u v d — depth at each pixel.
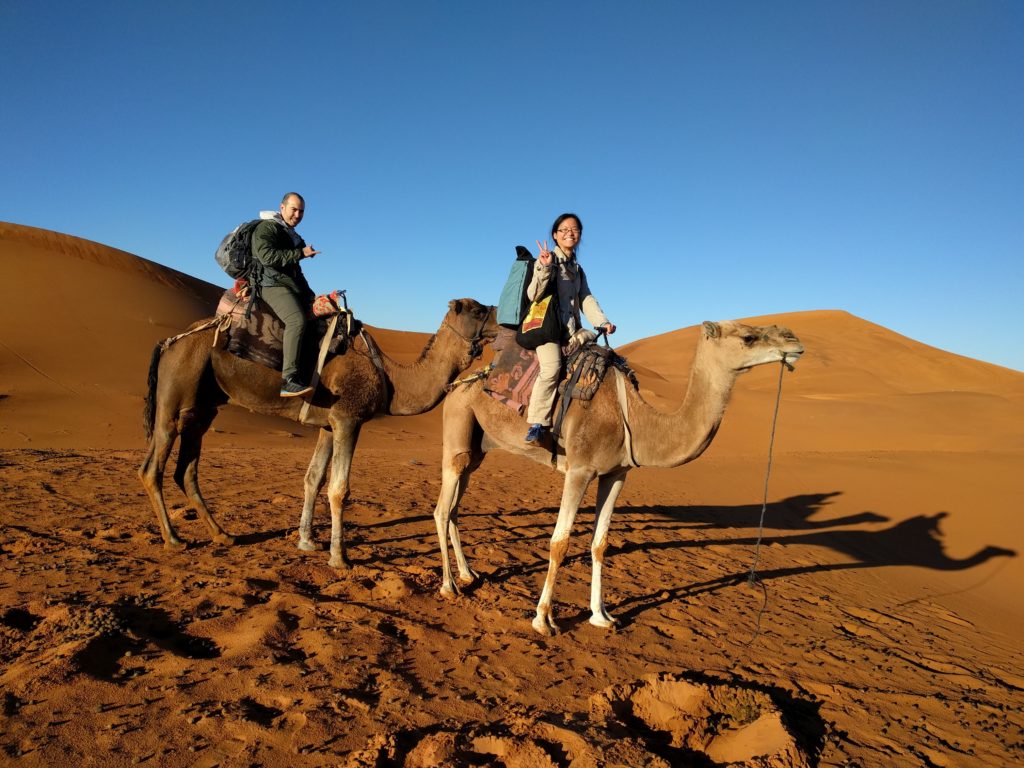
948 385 82.25
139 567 7.07
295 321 7.62
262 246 7.56
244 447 21.55
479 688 4.98
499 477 16.97
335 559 7.63
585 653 5.88
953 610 9.83
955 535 15.00
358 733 4.14
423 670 5.19
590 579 8.37
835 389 72.31
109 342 36.69
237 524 9.36
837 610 8.59
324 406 7.81
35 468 13.02
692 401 6.20
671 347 110.88
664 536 11.80
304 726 4.14
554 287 6.45
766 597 8.20
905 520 16.05
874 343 95.06
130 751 3.77
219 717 4.16
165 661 4.81
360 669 5.01
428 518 10.85
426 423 35.53
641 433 6.34
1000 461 22.83
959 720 5.44
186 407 7.80
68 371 30.34
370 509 11.19
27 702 4.14
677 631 6.77
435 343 8.46
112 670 4.68
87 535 8.25
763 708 4.93
